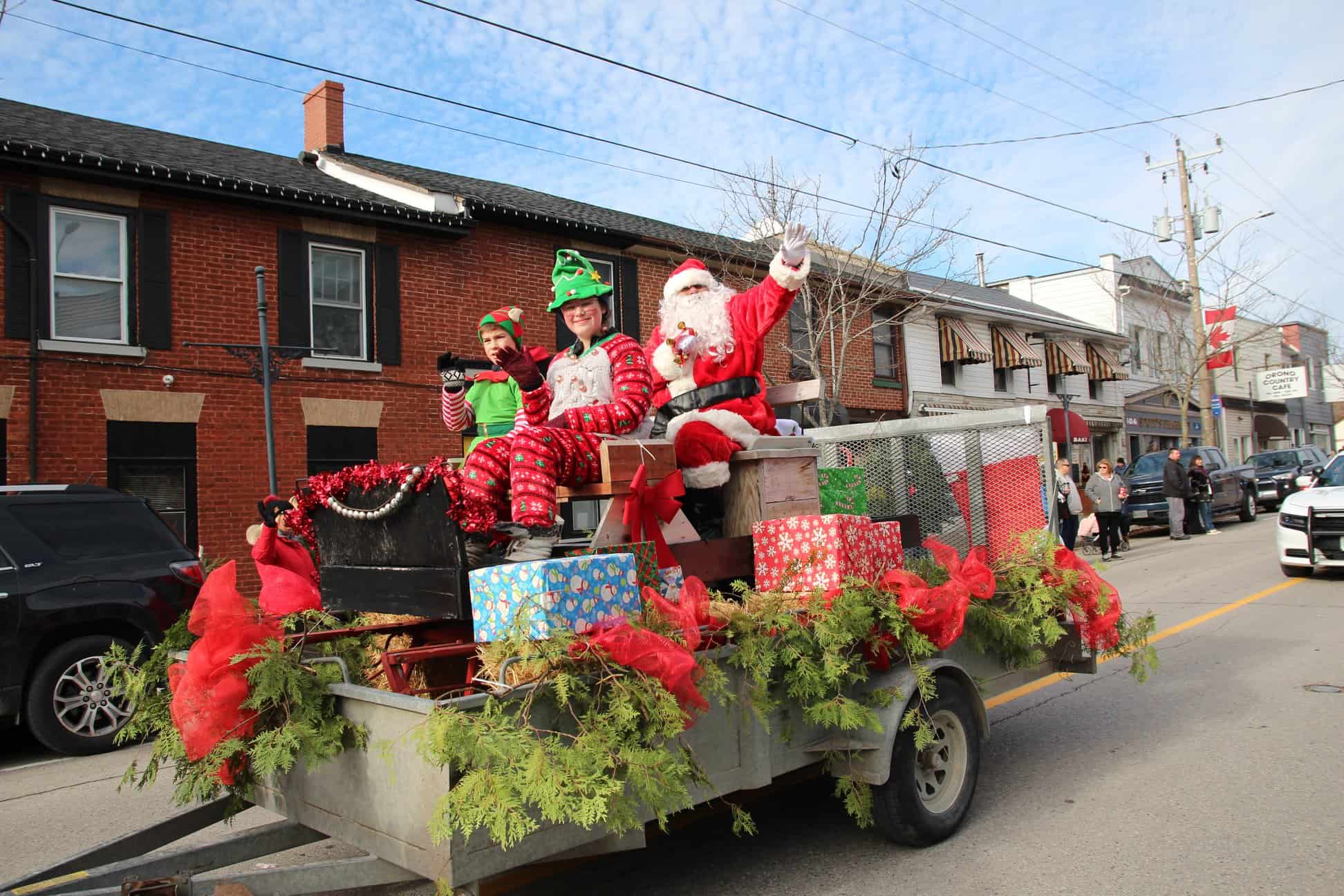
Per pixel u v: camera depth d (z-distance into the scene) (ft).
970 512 18.33
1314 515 36.37
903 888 12.12
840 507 17.11
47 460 33.78
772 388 16.24
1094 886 11.98
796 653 11.16
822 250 53.83
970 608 14.29
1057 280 106.93
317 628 11.98
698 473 13.55
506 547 11.36
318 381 40.22
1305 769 16.06
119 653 11.95
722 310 15.53
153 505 36.19
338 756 9.41
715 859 13.37
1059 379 92.63
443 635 11.65
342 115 51.93
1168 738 18.43
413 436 42.96
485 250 46.11
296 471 39.32
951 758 14.07
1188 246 90.12
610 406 12.68
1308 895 11.50
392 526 10.86
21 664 20.89
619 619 9.53
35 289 33.86
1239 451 132.16
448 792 7.79
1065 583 15.33
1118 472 72.74
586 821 7.73
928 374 74.90
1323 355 169.17
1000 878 12.32
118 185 35.81
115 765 20.65
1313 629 27.99
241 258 38.73
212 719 9.75
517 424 13.42
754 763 11.00
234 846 10.25
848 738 12.34
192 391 37.04
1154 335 110.63
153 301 36.42
